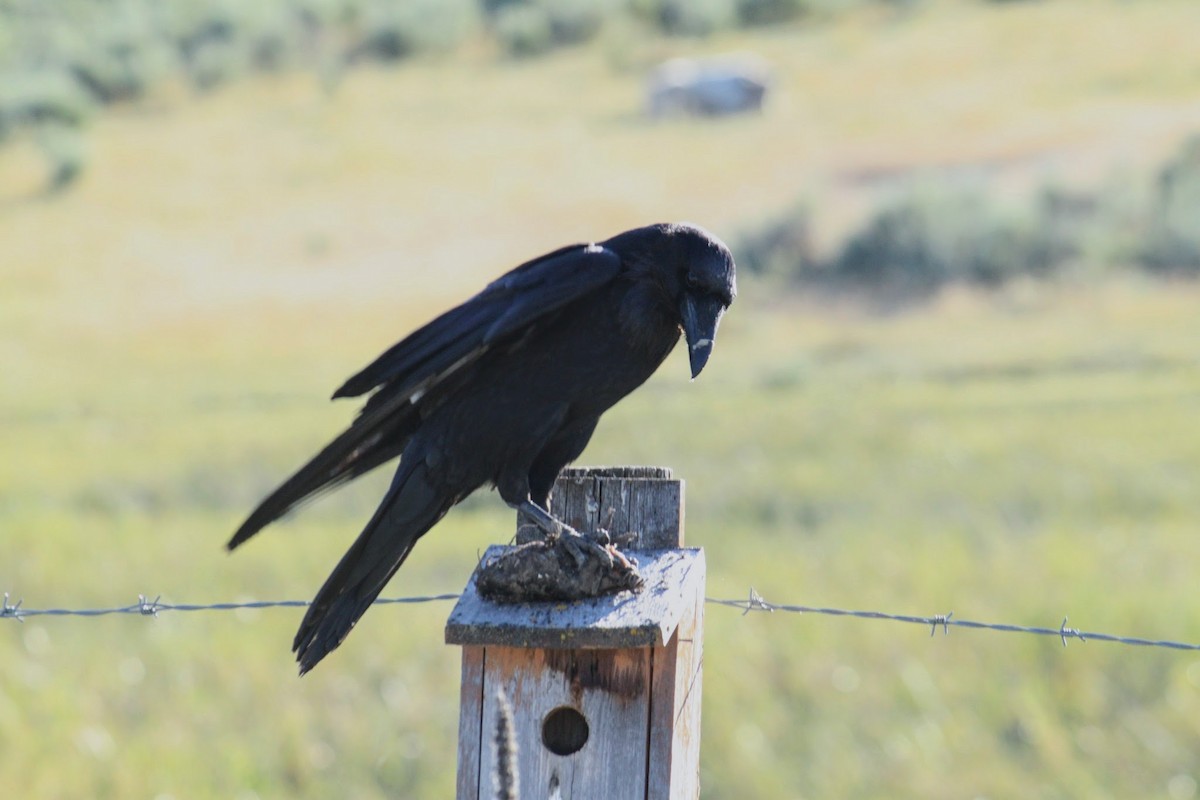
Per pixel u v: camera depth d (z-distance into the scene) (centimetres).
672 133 6494
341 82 7988
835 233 4759
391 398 549
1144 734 1072
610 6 8719
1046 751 1045
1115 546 1557
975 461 2122
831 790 998
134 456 2481
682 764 520
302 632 567
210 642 1277
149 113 7712
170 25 8825
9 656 1231
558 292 566
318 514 1900
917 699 1123
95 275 5056
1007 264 4344
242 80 8150
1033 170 5216
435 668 1204
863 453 2236
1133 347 3291
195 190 6156
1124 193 4700
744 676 1159
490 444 577
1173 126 5478
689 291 586
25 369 3847
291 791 1018
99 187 6241
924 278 4347
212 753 1051
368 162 6347
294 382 3559
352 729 1085
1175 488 1875
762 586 1402
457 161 6303
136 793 994
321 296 4712
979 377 3047
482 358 579
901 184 5109
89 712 1122
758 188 5497
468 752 513
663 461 2223
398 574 1481
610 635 491
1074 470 2019
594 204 5531
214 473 2272
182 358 4034
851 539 1622
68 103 7269
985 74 6738
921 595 1354
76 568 1576
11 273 5100
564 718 516
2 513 1911
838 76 7119
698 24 8462
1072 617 1264
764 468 2123
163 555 1633
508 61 8362
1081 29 7275
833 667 1180
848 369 3297
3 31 8619
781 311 4228
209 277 5003
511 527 1702
